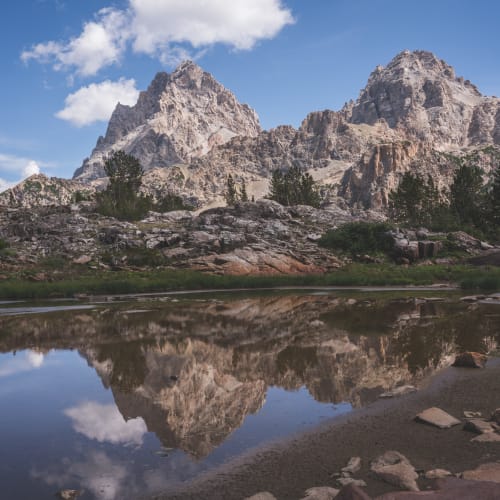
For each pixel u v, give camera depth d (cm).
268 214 7950
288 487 578
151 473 629
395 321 2078
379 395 972
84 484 600
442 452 672
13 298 3925
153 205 12950
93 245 6366
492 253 6134
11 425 842
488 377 1081
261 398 974
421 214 11144
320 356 1379
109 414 898
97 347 1617
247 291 4338
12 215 8256
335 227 8088
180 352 1496
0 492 581
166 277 5075
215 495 564
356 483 574
